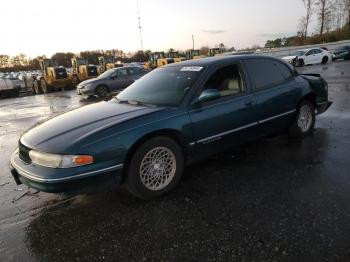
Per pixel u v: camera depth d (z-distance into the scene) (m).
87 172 2.99
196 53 36.38
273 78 4.65
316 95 5.24
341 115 6.77
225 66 4.15
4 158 5.59
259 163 4.27
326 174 3.78
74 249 2.70
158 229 2.90
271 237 2.66
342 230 2.69
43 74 23.75
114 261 2.52
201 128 3.73
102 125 3.30
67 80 22.42
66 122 3.60
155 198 3.49
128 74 15.94
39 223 3.16
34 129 3.66
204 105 3.79
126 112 3.63
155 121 3.40
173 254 2.54
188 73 4.07
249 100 4.20
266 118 4.45
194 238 2.72
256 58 4.57
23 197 3.80
